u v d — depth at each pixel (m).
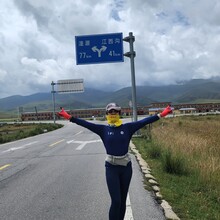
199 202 3.63
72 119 2.84
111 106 2.82
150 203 3.61
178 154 5.98
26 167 6.46
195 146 7.20
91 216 3.25
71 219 3.18
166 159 5.33
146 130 13.91
